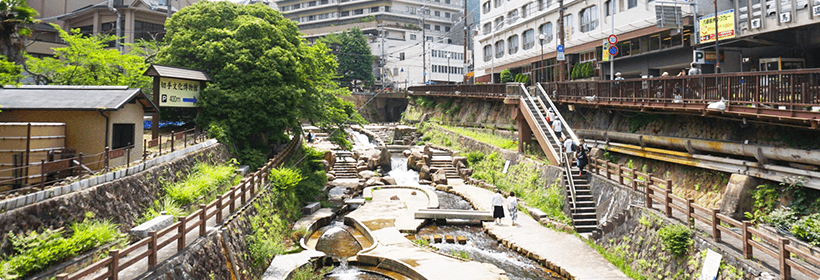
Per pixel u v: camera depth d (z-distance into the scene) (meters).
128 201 11.22
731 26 19.78
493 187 25.62
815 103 10.88
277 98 19.81
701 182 15.72
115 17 38.38
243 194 14.34
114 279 7.39
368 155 33.28
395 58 74.06
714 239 10.34
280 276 12.59
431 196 24.17
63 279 6.33
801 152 12.10
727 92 13.65
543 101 25.27
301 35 25.30
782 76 11.84
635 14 27.58
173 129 23.41
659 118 19.08
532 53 38.97
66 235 8.95
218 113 19.47
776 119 12.45
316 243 16.73
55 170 10.03
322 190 23.61
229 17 21.80
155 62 22.22
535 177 21.72
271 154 22.69
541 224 18.12
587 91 22.14
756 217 12.72
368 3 85.06
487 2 48.19
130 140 13.70
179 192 13.00
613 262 13.42
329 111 24.70
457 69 75.25
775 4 17.95
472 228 18.84
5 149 10.27
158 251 9.69
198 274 9.73
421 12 86.12
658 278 11.44
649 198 13.25
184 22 21.45
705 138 16.30
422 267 13.36
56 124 11.61
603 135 21.80
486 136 33.00
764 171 13.16
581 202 17.27
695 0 23.67
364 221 19.11
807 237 10.20
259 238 13.64
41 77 20.77
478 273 12.91
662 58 26.12
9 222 7.89
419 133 44.28
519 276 13.22
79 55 20.72
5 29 13.15
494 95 32.19
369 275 13.80
